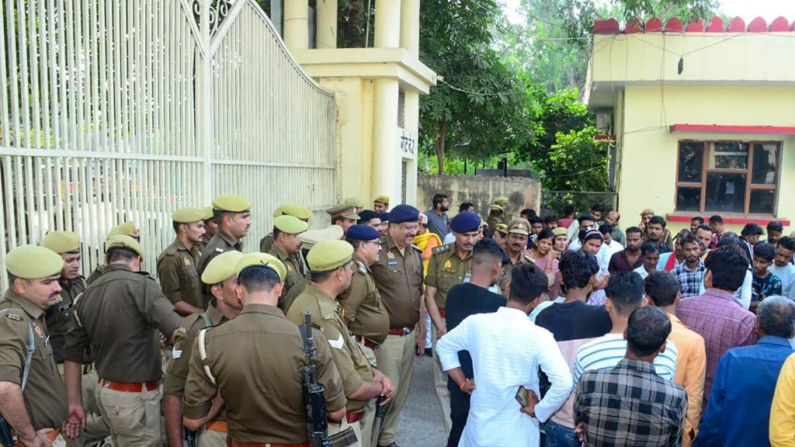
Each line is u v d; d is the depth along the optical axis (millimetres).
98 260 4348
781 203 11750
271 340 2650
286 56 7551
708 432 3160
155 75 5004
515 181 12406
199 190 5660
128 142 4676
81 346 3637
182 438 3258
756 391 2992
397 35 9297
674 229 12055
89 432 4152
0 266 3523
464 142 15016
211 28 5977
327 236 5121
